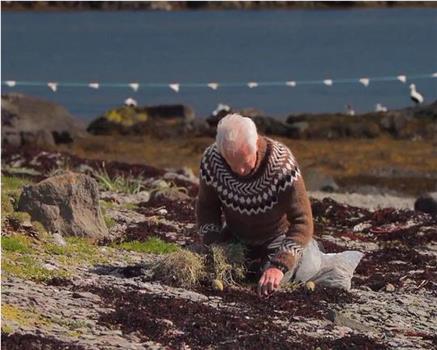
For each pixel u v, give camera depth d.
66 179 31.94
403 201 59.34
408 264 35.53
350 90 131.88
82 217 31.98
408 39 180.75
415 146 85.12
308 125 89.31
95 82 136.25
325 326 24.80
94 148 85.38
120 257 30.17
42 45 171.50
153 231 34.91
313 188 65.31
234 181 25.27
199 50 170.00
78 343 20.48
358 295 28.77
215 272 26.67
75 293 24.33
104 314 22.80
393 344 23.80
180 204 41.91
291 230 25.56
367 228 42.88
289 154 25.41
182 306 24.28
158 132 90.12
